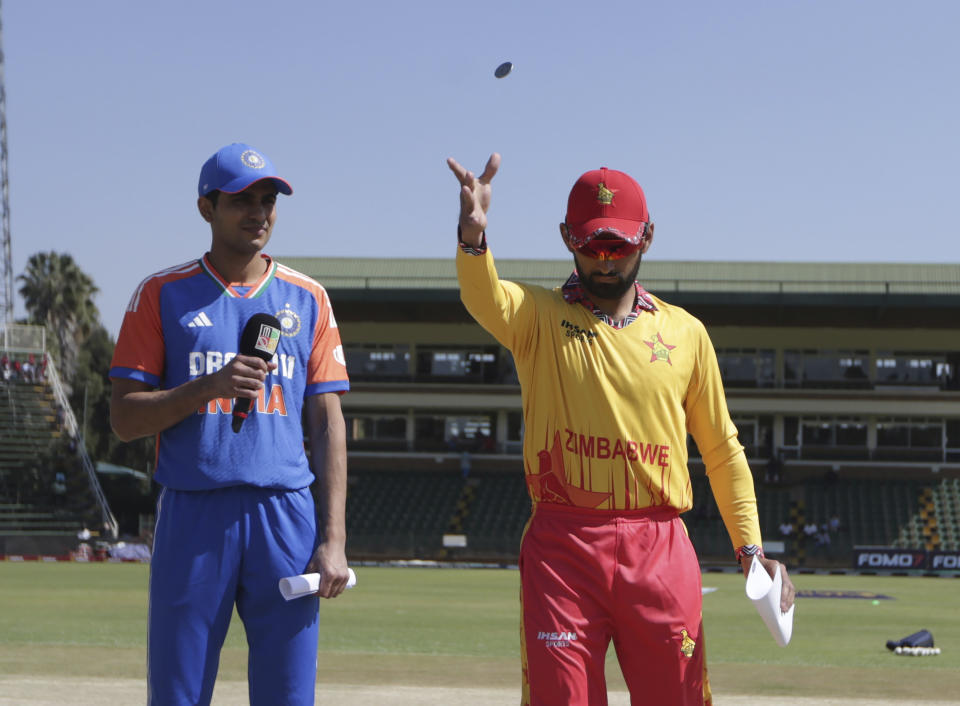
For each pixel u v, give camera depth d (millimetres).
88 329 72625
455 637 13969
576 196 4383
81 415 69125
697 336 4543
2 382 46812
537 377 4383
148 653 4172
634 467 4312
